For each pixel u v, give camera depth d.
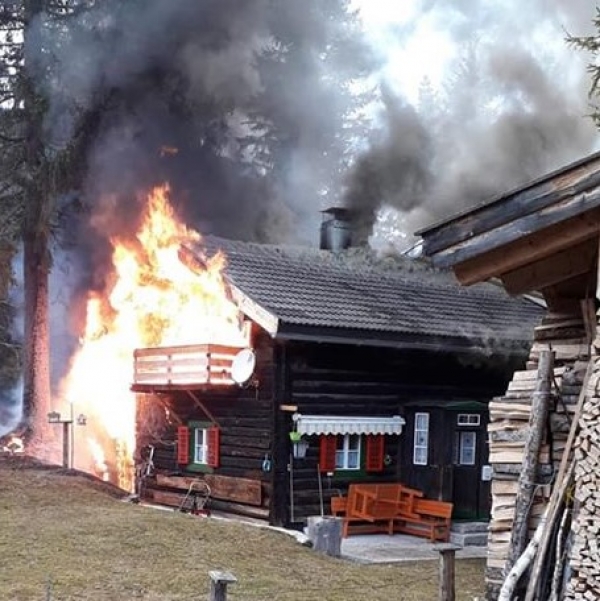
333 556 11.78
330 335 13.72
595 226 6.02
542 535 5.80
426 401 15.02
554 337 6.81
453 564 7.66
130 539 10.81
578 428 5.93
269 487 13.71
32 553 9.84
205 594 8.59
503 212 6.14
